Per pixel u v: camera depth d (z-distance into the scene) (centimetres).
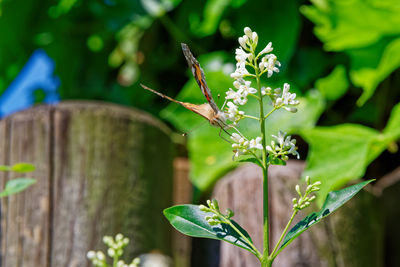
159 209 73
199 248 77
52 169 70
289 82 85
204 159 79
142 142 72
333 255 70
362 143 73
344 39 83
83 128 71
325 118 89
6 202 70
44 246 69
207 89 57
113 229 70
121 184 71
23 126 71
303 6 86
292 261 70
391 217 76
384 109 88
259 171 72
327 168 72
